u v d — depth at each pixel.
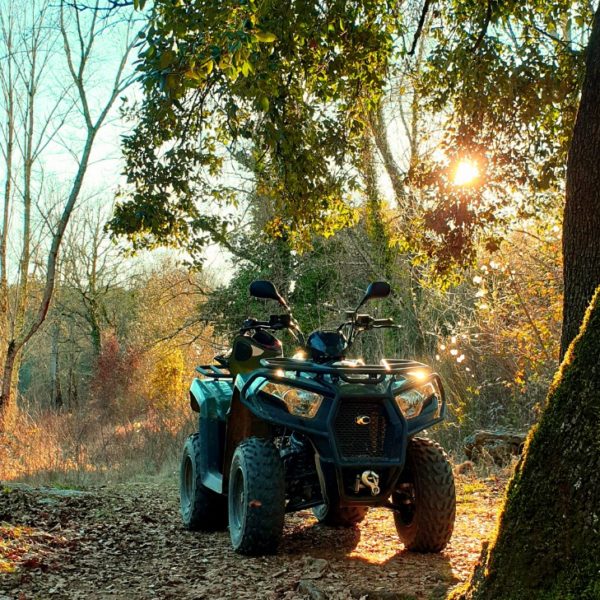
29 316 40.25
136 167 9.66
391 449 5.29
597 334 3.11
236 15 5.83
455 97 9.85
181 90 6.00
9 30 22.95
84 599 4.84
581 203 5.07
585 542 2.92
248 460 5.46
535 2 9.40
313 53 9.14
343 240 19.95
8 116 23.55
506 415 11.27
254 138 9.60
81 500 8.38
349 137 10.40
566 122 9.23
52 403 30.42
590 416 3.02
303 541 6.11
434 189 9.66
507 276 10.95
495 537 3.29
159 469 13.12
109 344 28.86
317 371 5.27
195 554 5.92
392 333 17.55
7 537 6.02
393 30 9.88
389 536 6.23
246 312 23.28
